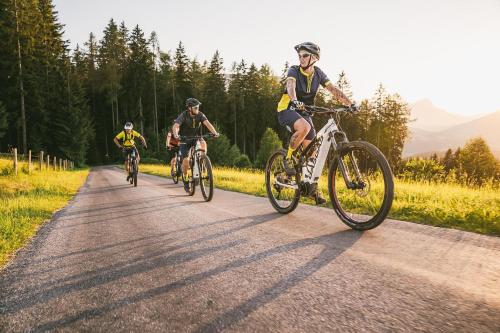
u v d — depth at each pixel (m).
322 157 3.70
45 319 1.67
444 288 1.80
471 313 1.52
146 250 2.83
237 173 15.18
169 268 2.33
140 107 62.59
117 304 1.80
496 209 3.98
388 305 1.63
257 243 2.83
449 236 2.92
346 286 1.87
